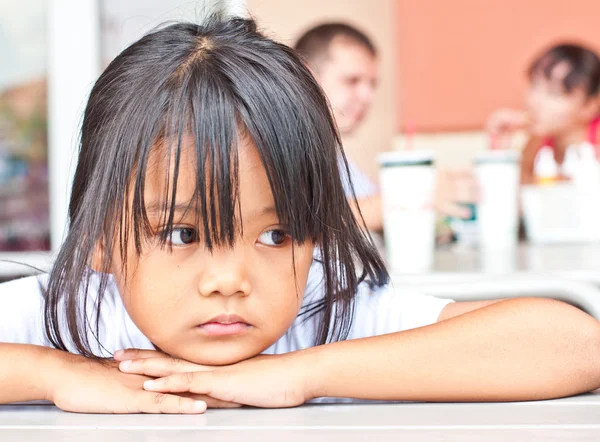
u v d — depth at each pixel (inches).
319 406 25.5
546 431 20.1
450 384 28.1
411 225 58.6
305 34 119.3
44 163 115.9
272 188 26.6
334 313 34.5
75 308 31.0
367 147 137.7
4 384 28.0
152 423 22.2
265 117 27.1
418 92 137.8
